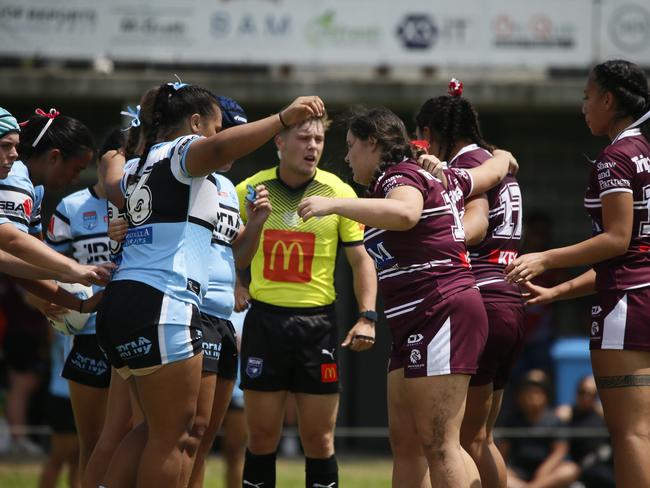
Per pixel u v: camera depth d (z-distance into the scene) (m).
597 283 17.78
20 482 31.61
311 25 39.56
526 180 44.81
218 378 19.45
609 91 17.86
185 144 15.80
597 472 29.83
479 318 16.62
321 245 21.83
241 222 19.84
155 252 15.90
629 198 17.12
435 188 16.78
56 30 39.41
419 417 16.58
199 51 39.69
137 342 15.69
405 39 39.62
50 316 20.58
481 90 39.75
